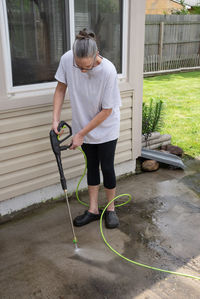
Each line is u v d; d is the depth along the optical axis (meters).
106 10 2.83
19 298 1.90
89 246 2.37
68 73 2.16
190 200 3.04
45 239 2.44
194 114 5.54
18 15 2.36
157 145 4.20
